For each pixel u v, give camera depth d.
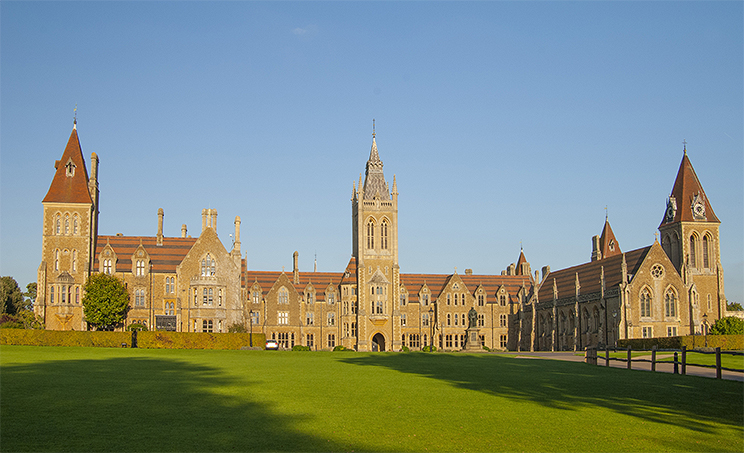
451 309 171.62
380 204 164.25
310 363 63.47
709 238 153.00
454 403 36.16
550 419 32.12
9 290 169.75
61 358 67.19
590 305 146.00
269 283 160.75
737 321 130.12
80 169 133.88
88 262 130.25
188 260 134.00
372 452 25.97
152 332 97.56
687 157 157.75
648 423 31.47
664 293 137.00
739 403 36.75
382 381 46.03
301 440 27.34
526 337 172.00
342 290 161.38
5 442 26.34
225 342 99.81
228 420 30.70
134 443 26.41
